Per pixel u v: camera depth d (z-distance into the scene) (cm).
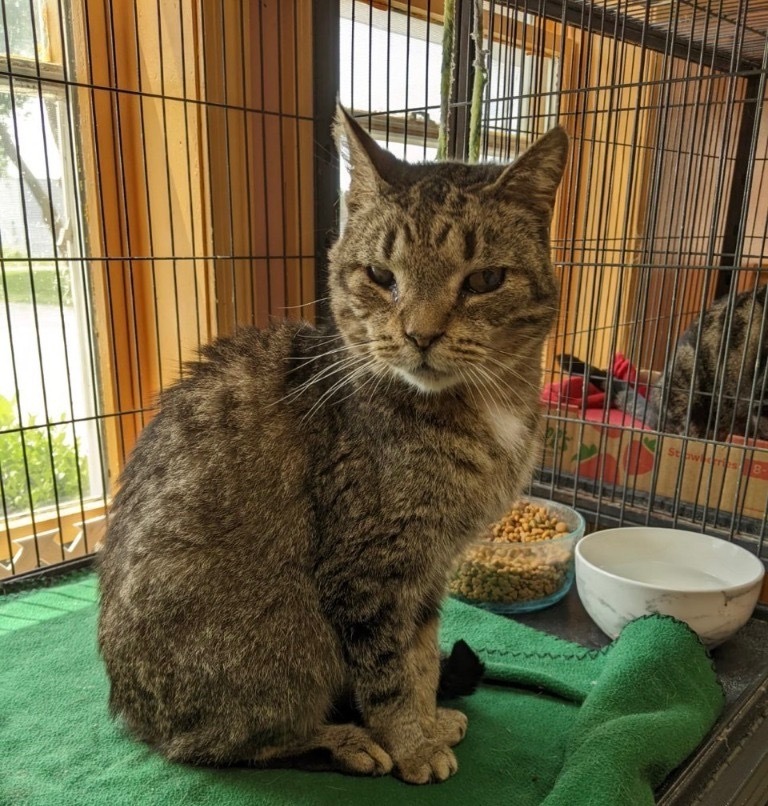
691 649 51
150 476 47
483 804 42
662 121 96
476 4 56
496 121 87
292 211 90
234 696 43
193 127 79
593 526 82
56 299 81
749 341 88
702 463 77
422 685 46
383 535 42
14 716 50
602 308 128
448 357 42
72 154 75
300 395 46
